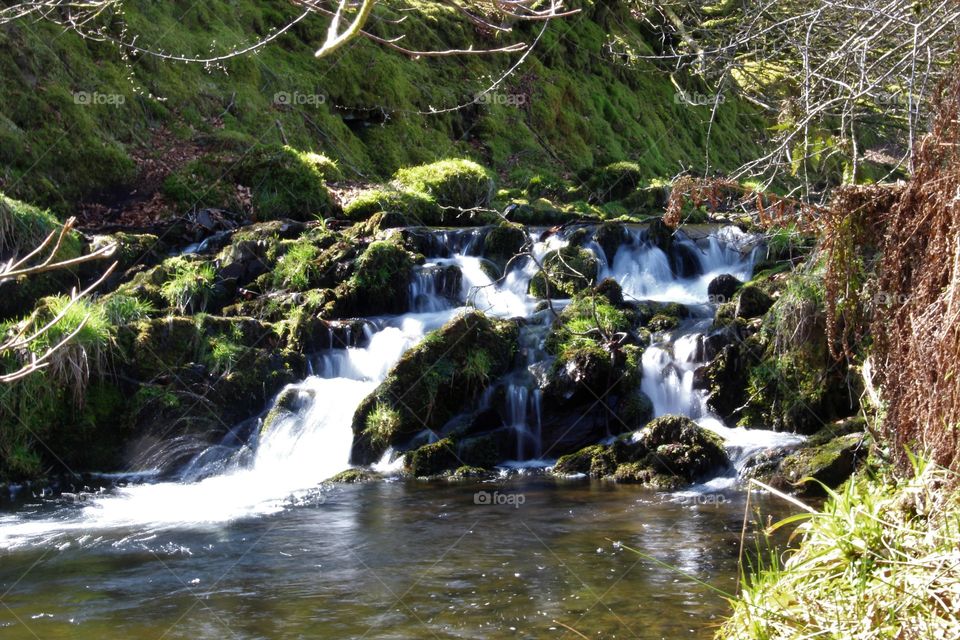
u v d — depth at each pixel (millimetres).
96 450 8344
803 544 3709
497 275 10852
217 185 12203
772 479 7133
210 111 13586
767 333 8422
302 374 9211
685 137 20453
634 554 5551
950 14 5129
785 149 5941
